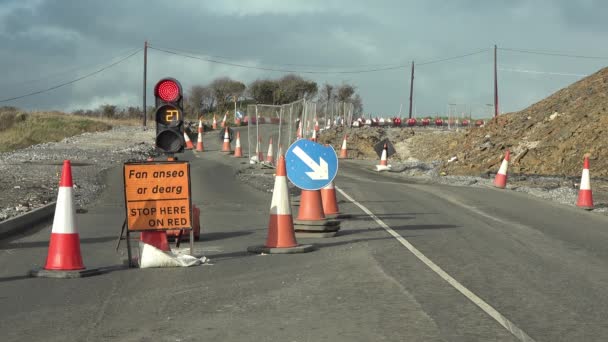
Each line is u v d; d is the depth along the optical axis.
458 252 12.32
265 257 11.95
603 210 19.62
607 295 9.08
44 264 11.45
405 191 24.28
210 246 13.38
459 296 8.90
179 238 12.89
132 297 8.90
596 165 28.95
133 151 40.56
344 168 38.75
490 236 14.33
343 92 125.62
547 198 22.89
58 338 7.07
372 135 59.78
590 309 8.32
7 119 64.94
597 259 11.84
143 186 11.30
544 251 12.56
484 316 7.91
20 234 14.92
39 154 36.69
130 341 6.95
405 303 8.51
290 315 7.96
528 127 34.59
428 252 12.30
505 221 16.81
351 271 10.55
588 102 33.41
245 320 7.74
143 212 11.27
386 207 19.56
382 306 8.36
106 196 22.23
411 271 10.55
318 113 76.06
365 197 22.17
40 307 8.39
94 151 39.84
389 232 14.86
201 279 10.05
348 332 7.25
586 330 7.39
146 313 8.06
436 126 90.62
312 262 11.39
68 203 10.54
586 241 13.88
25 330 7.38
